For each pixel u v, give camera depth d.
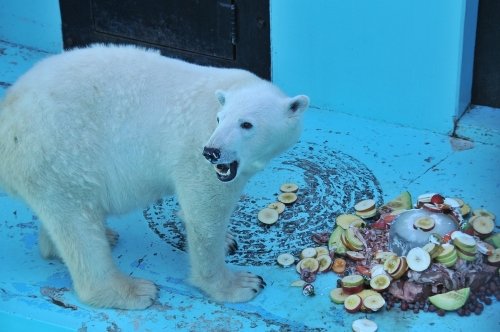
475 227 4.23
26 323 3.93
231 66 5.83
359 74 5.39
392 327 3.77
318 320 3.84
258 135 3.49
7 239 4.46
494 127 5.16
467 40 5.07
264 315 3.89
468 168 4.95
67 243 3.80
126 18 6.05
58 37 6.36
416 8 5.00
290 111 3.62
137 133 3.72
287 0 5.36
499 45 5.18
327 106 5.62
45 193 3.68
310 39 5.42
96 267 3.86
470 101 5.43
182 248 4.40
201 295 4.03
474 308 3.84
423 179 4.88
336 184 4.88
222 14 5.66
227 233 4.43
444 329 3.74
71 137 3.63
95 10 6.13
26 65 6.23
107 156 3.73
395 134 5.35
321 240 4.35
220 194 3.72
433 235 3.95
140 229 4.55
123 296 3.93
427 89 5.22
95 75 3.71
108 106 3.70
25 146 3.61
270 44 5.59
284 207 4.65
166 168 3.78
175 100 3.71
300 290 4.04
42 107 3.62
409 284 3.89
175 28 5.90
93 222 3.81
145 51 3.87
